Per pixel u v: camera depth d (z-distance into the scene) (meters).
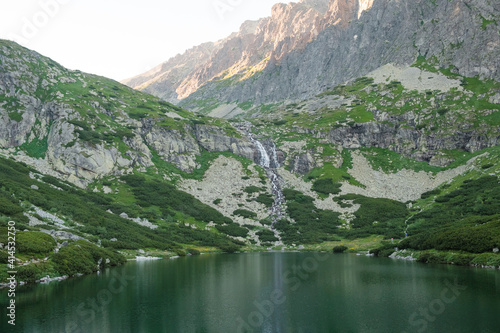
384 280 63.75
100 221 111.88
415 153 197.50
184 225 138.38
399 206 152.00
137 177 163.25
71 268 67.25
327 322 40.81
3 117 163.38
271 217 155.75
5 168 126.38
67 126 168.00
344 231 139.25
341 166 198.38
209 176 186.50
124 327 39.19
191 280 65.50
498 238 75.06
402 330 37.50
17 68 191.12
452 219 116.94
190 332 37.84
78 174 153.00
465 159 182.50
